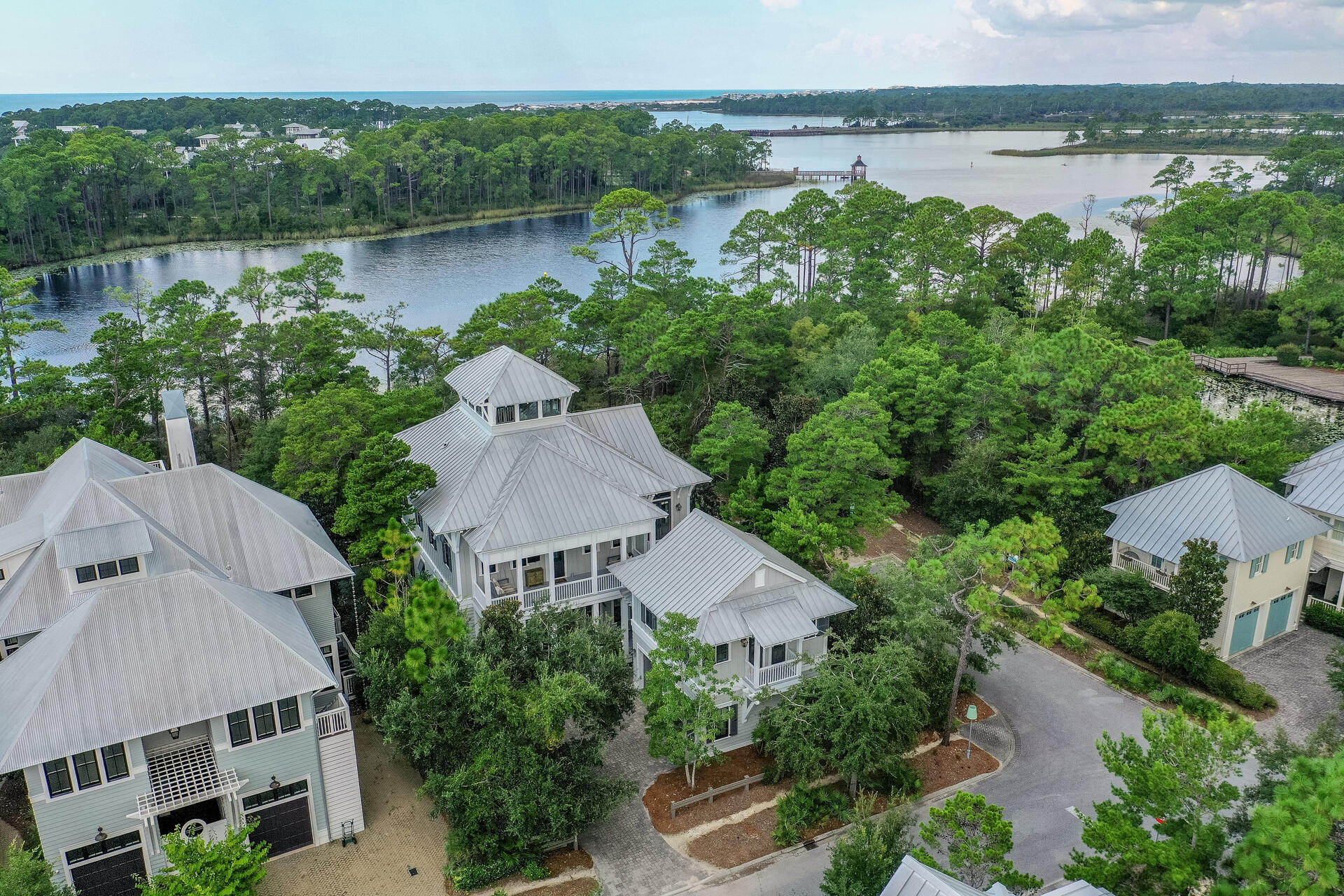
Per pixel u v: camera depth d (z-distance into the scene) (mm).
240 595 36344
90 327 110812
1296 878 22188
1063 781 39625
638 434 54219
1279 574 49531
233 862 28391
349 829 36844
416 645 38062
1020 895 29312
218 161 179375
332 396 55000
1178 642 44750
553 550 45594
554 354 79188
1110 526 52750
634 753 41812
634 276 88375
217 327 69125
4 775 38500
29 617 35719
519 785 33719
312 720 34531
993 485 58812
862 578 45250
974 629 44562
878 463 54844
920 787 38656
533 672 37125
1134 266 109812
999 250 102875
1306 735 42125
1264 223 100375
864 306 89188
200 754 34000
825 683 37500
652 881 34562
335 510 52375
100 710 30938
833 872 30719
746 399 72000
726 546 42875
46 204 150375
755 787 39688
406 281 137250
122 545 35688
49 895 28578
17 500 45250
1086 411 61750
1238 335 95875
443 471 49875
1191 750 28172
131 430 65000
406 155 187250
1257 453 54594
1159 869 27781
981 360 66812
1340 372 82938
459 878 34000
